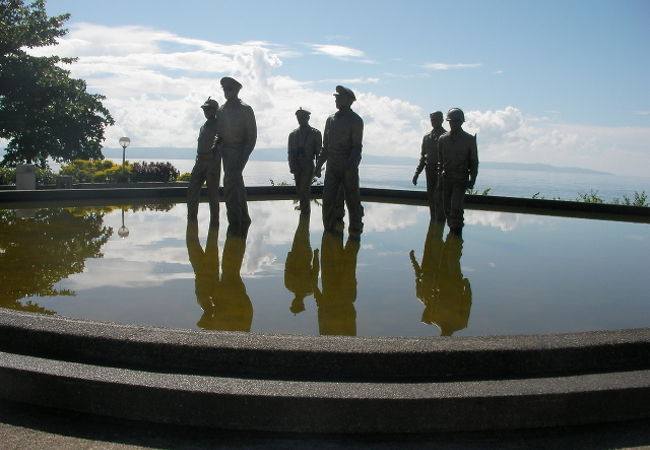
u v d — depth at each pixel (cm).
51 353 419
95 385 381
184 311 598
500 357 404
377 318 591
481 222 1459
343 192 1104
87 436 365
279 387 375
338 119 1054
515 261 921
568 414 383
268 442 365
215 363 401
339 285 731
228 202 1072
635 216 1694
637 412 393
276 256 902
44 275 739
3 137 2894
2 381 399
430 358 398
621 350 418
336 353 395
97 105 3145
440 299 672
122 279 730
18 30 2820
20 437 361
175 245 970
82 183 2398
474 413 373
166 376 387
